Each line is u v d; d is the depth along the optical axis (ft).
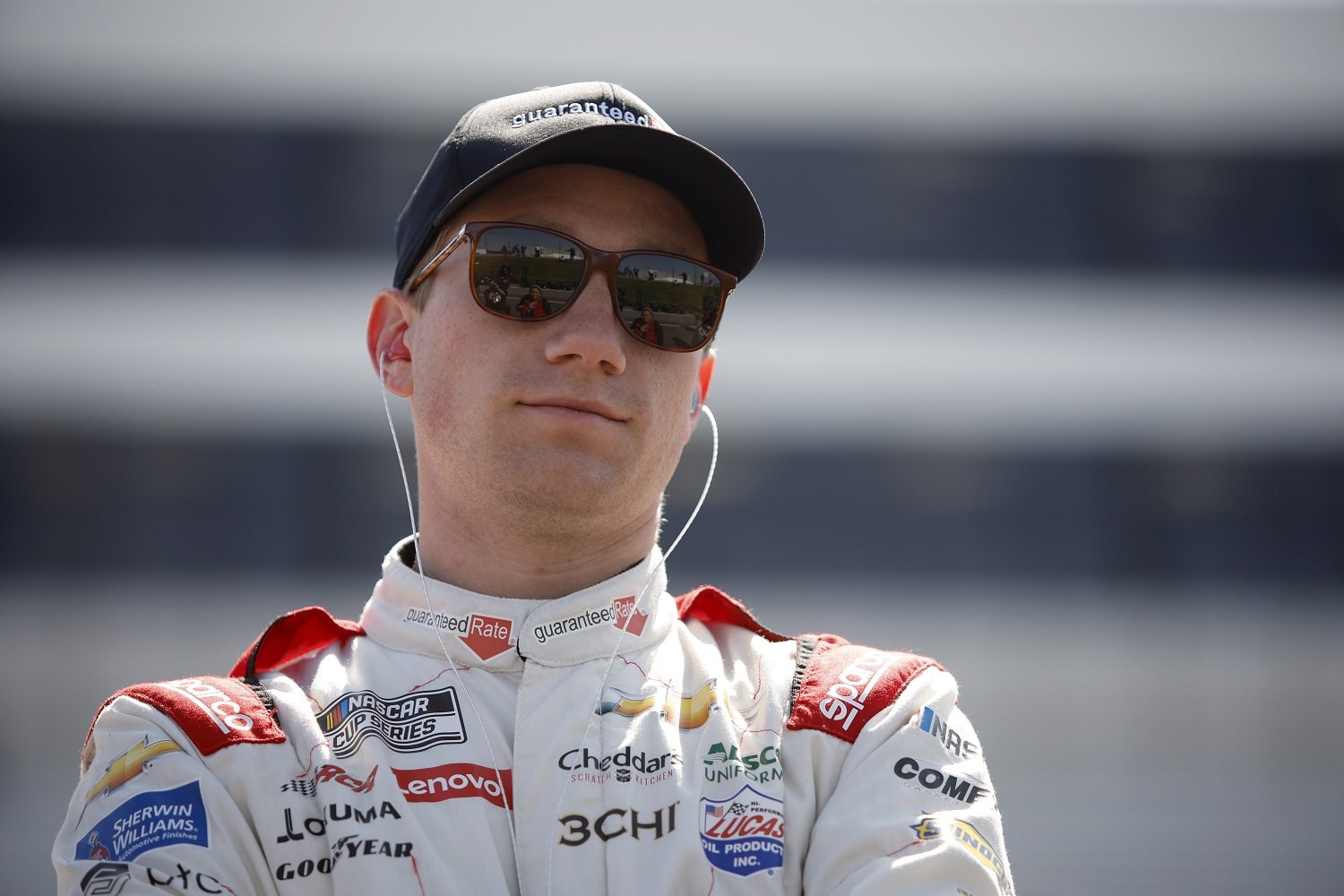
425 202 22.39
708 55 238.07
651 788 19.44
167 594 216.54
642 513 21.79
